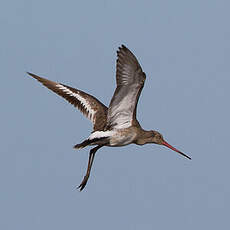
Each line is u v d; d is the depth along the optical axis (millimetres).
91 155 15984
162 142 16922
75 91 17031
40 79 17000
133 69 13633
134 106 14938
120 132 15438
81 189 15891
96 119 16375
